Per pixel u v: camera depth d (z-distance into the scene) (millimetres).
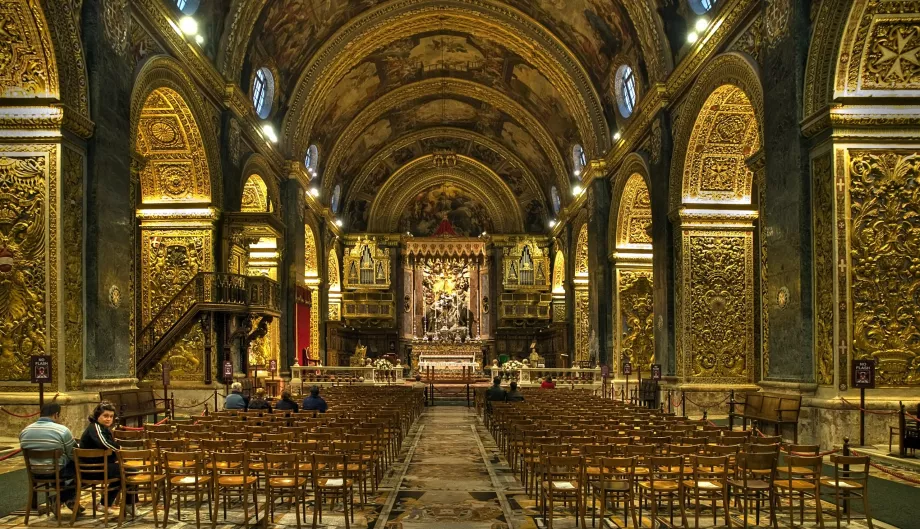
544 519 8594
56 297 12695
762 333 14852
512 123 40781
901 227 12516
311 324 36281
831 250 12531
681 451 8102
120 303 14562
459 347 45250
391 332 46688
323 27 28484
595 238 29531
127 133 15016
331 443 8781
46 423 8445
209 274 19500
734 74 16484
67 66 12898
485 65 35531
